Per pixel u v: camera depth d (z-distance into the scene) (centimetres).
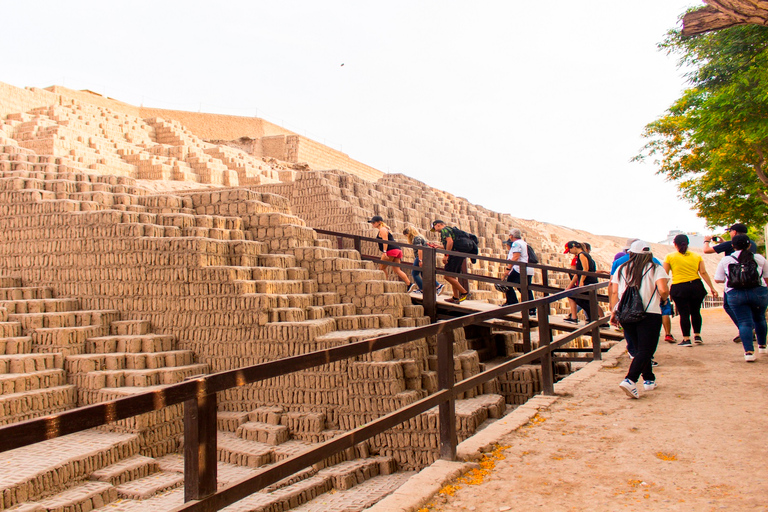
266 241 956
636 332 580
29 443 173
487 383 839
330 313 851
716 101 969
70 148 2206
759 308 734
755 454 386
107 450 605
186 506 222
